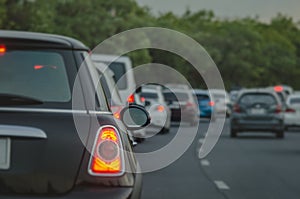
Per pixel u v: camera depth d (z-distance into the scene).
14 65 8.98
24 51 9.07
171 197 18.16
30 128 8.59
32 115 8.67
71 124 8.70
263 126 46.91
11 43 9.06
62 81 8.95
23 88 8.87
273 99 47.41
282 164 27.95
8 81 8.90
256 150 35.59
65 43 9.19
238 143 41.34
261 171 25.14
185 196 18.39
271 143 41.53
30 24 91.88
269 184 21.30
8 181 8.52
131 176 8.79
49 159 8.59
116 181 8.64
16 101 8.72
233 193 19.16
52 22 119.50
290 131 56.75
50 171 8.57
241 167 26.47
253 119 46.97
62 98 8.85
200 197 18.28
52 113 8.72
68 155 8.60
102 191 8.58
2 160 8.55
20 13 90.69
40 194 8.56
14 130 8.55
